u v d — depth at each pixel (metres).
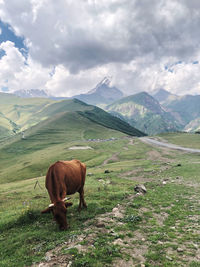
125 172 41.88
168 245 7.84
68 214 11.66
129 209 12.86
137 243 8.05
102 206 13.13
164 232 9.32
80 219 10.76
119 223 10.20
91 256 6.77
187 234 9.14
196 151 89.31
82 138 188.12
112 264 6.41
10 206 16.36
